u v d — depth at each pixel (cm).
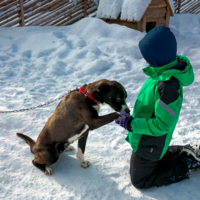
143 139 225
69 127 271
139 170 240
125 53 668
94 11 947
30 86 505
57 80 543
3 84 504
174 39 196
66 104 270
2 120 365
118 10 797
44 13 840
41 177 268
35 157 282
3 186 250
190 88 499
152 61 200
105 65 600
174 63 200
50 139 276
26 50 668
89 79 553
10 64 592
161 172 244
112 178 269
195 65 621
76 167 287
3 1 740
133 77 548
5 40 699
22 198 236
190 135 354
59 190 250
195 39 851
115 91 249
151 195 243
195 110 423
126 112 248
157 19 809
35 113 396
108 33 772
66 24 888
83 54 654
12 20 815
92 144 333
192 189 249
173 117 198
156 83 206
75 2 848
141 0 737
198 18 1198
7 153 300
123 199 240
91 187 254
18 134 311
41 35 726
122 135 356
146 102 216
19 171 274
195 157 251
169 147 271
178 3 1219
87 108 259
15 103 424
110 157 306
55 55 650
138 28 768
